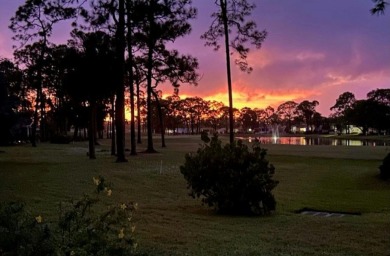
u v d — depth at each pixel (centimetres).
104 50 2697
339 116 13475
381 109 10375
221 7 2734
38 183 1504
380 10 1466
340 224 877
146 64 3684
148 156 3105
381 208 1152
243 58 3016
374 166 2428
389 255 636
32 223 314
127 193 1353
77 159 2777
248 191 1009
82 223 337
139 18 2795
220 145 1088
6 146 4656
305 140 9031
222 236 750
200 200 1264
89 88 2762
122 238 346
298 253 636
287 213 1060
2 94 4425
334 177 1906
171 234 755
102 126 8081
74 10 2716
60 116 6656
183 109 13512
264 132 16512
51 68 4144
